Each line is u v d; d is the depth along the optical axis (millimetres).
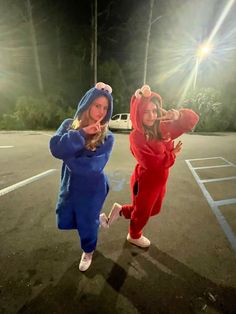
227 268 2184
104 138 1908
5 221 2971
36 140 10234
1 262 2201
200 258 2320
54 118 17344
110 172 5434
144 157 2041
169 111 2094
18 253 2340
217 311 1732
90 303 1771
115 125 15875
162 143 2100
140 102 1983
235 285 1979
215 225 2986
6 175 4926
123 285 1946
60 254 2338
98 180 1934
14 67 17922
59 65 19516
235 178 5070
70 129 1778
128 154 7672
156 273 2094
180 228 2891
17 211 3258
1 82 17562
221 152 8391
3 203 3516
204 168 5961
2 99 17859
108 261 2238
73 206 1927
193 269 2158
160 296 1847
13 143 9227
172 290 1906
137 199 2201
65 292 1865
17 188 4152
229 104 20500
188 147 9484
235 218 3189
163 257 2320
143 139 2037
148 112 1973
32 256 2297
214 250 2457
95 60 17047
